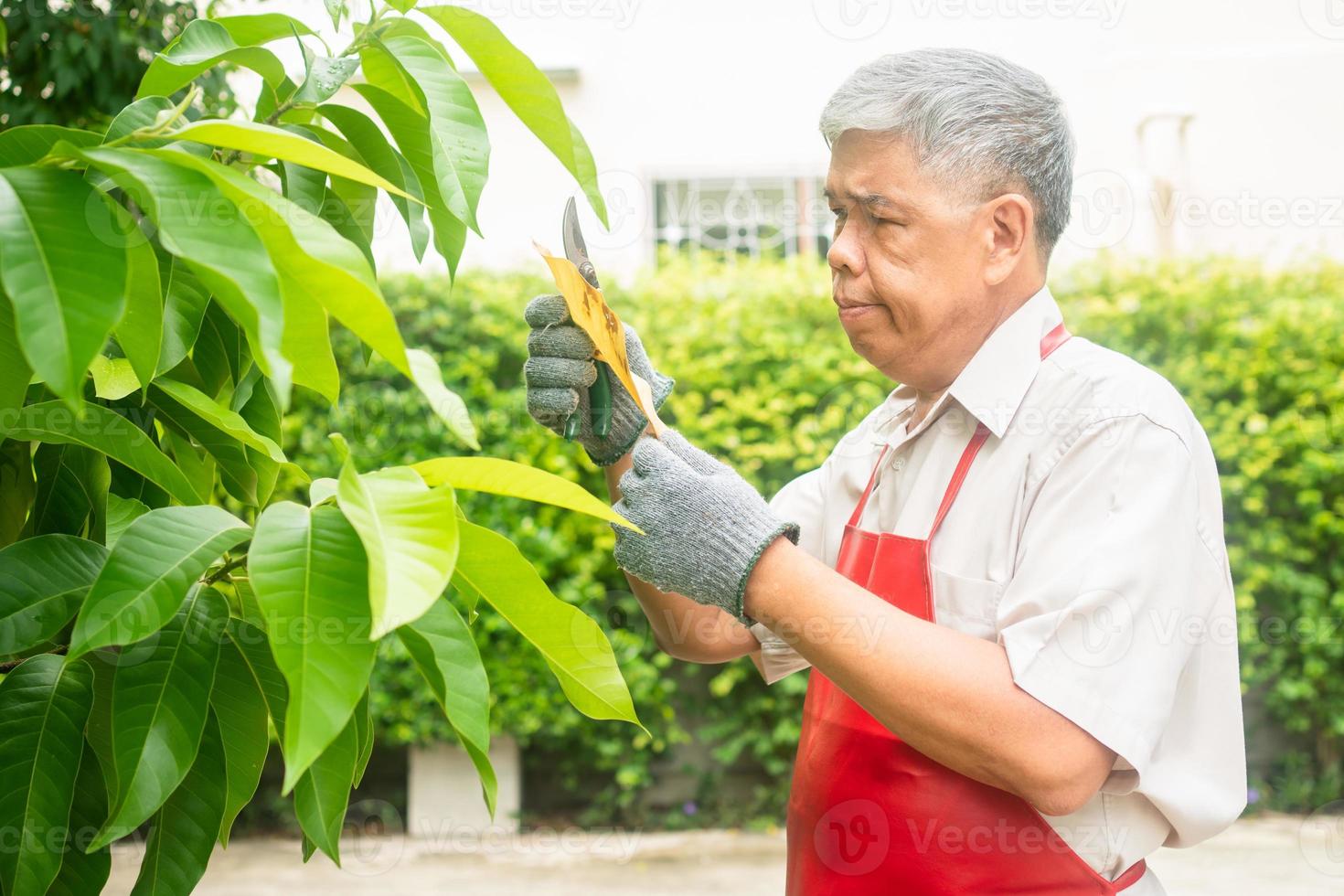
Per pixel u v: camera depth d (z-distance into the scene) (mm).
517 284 4465
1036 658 1058
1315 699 4418
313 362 798
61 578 875
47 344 620
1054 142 1214
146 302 791
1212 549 1207
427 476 817
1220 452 4348
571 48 5430
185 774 800
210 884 3771
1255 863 3865
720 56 5449
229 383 1143
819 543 1525
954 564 1225
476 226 938
